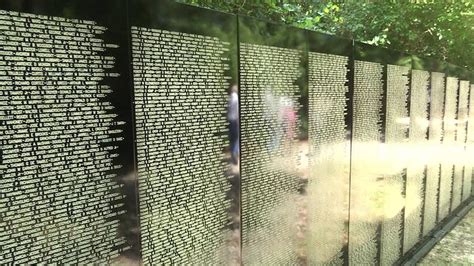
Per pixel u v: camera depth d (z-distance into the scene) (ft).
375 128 13.83
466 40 25.63
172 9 6.53
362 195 13.34
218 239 7.73
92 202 5.44
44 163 4.88
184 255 6.98
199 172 7.24
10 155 4.56
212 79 7.41
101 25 5.46
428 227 19.47
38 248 4.87
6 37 4.48
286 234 9.81
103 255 5.61
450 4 23.81
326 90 11.07
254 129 8.57
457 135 23.22
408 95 16.21
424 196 18.54
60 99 5.02
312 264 10.97
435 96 19.19
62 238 5.11
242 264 8.40
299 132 10.06
